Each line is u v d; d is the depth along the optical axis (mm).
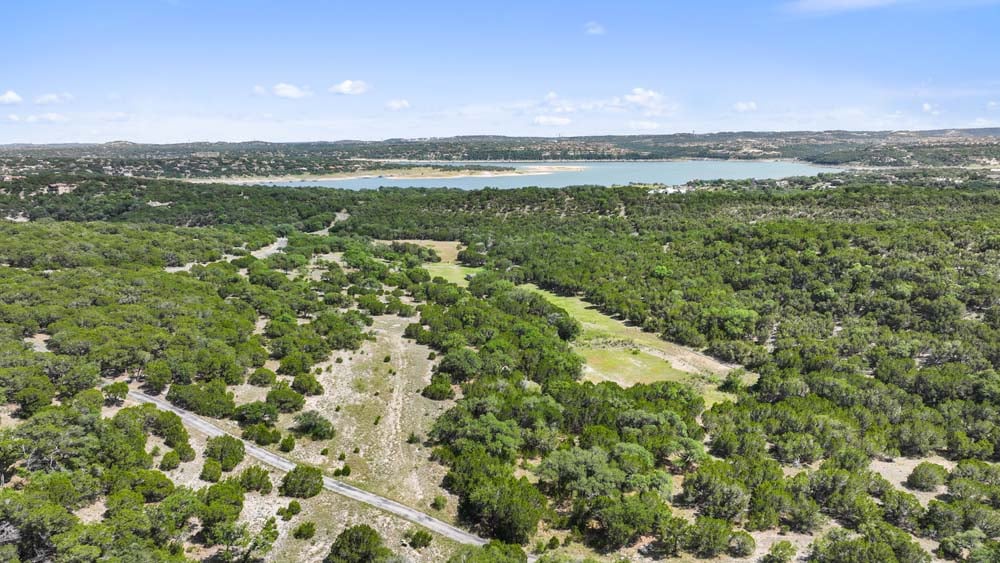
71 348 68375
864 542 44438
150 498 48844
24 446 47312
